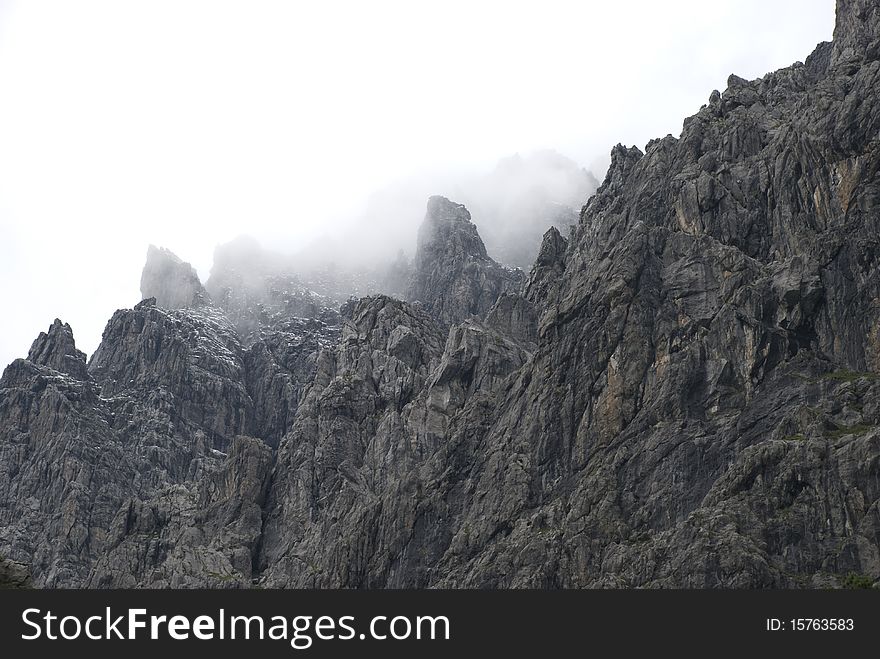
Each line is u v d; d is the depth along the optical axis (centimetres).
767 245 17400
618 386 16688
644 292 17088
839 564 13475
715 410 15850
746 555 13588
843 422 14688
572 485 16550
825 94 17738
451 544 17150
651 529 15288
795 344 15875
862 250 15775
